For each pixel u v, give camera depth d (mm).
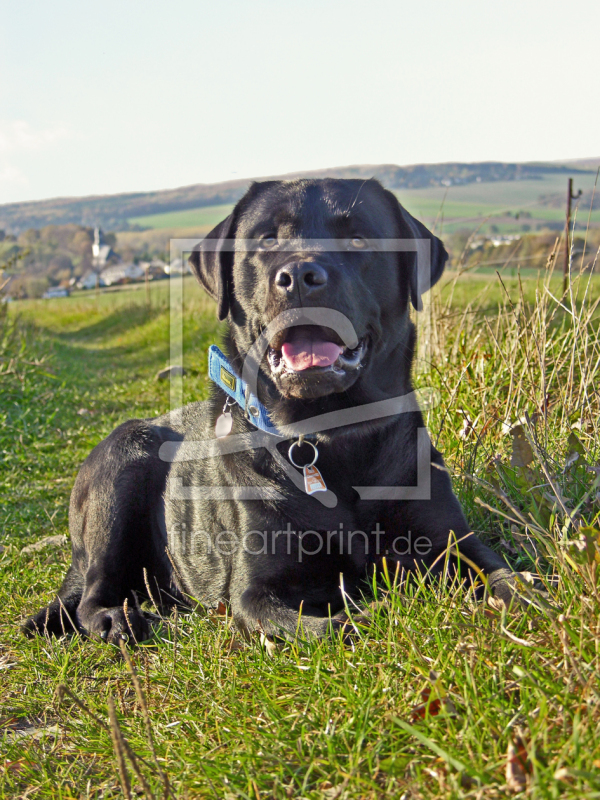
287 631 2336
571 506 2580
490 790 1410
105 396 9484
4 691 2531
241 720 1937
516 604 2084
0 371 8562
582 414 3340
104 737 1997
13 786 1922
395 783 1531
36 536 4492
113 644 2762
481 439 3516
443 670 1810
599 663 1655
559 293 4328
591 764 1401
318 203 2822
